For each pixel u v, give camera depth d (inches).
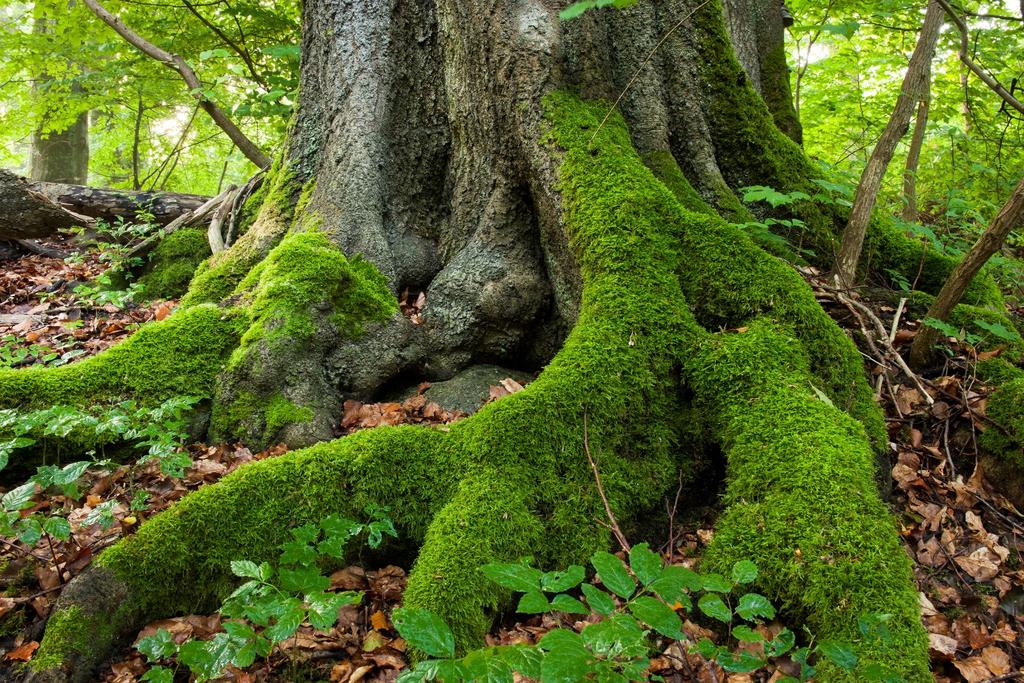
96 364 139.2
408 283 186.1
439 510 111.3
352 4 193.0
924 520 119.0
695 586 61.2
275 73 350.0
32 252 255.0
